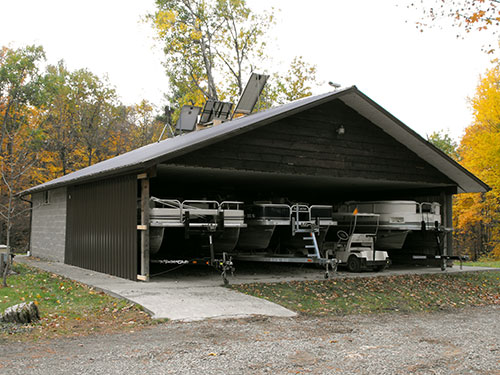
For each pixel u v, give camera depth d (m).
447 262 15.25
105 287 9.76
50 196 17.91
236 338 6.28
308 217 13.20
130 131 37.28
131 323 7.09
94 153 34.66
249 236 13.60
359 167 13.18
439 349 5.97
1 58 29.14
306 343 6.11
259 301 8.80
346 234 14.21
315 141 12.41
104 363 5.05
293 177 13.20
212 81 31.73
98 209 13.12
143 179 10.62
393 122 13.04
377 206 14.60
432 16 13.29
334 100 12.84
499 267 16.34
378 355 5.57
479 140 21.81
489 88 21.55
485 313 9.34
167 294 9.01
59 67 37.91
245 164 11.23
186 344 5.90
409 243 16.47
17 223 31.56
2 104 26.75
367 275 12.58
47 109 32.66
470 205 27.08
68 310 7.93
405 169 14.12
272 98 32.62
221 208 12.66
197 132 15.72
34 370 4.75
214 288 9.85
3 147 21.39
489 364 5.28
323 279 11.56
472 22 12.86
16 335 6.29
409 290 11.03
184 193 16.84
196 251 13.91
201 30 31.59
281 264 15.34
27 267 14.59
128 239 11.22
